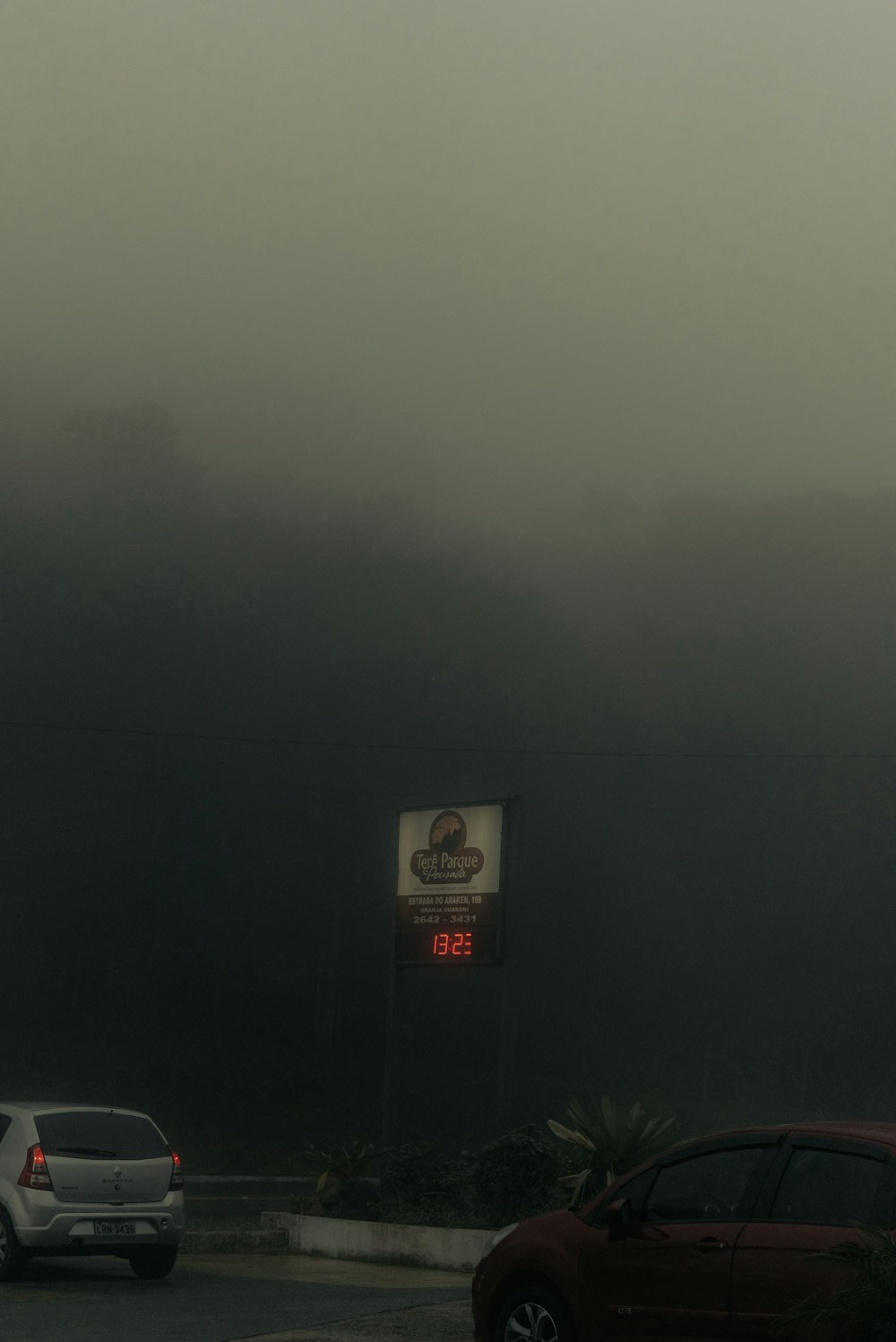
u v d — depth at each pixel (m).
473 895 22.83
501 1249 8.66
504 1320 8.55
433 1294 13.82
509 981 22.45
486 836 22.81
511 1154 17.27
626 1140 16.38
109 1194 14.09
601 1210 8.24
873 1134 7.30
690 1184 7.89
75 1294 13.15
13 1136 14.19
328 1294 13.62
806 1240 7.12
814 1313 6.80
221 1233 18.30
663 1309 7.60
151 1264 14.73
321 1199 18.98
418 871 23.80
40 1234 13.66
